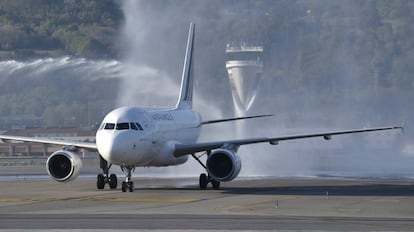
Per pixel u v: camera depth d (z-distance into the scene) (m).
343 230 103.81
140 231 102.50
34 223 110.81
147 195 157.00
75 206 135.25
